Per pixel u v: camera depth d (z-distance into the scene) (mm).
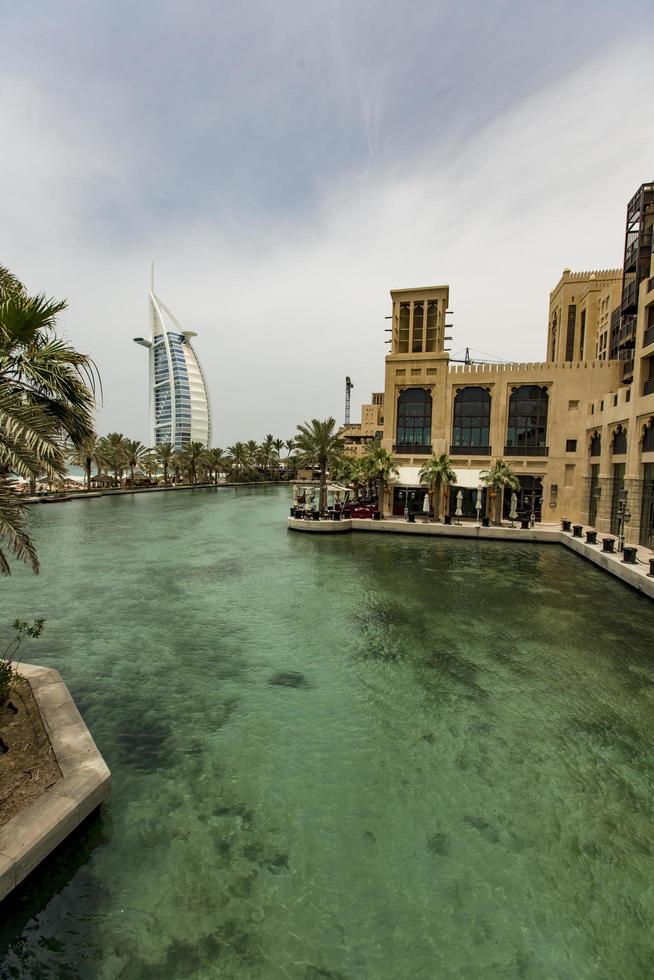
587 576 22266
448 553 27766
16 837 5348
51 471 6688
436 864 6121
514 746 8805
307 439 40344
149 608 16922
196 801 7133
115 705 10055
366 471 38219
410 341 38938
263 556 26656
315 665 12219
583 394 35594
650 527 25547
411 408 38875
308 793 7406
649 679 11633
